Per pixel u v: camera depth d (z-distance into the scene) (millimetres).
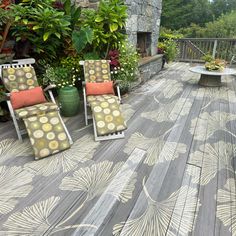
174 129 2818
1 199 1665
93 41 3482
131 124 2949
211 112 3396
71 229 1439
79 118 3102
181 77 5785
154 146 2412
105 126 2508
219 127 2887
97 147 2375
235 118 3180
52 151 2207
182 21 15883
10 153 2236
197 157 2223
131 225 1473
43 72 3414
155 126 2900
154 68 6004
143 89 4617
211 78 4816
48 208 1593
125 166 2064
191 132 2744
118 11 3426
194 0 16156
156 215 1549
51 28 3064
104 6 3305
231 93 4410
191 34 13828
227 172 2000
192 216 1548
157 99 3984
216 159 2193
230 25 13047
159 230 1443
